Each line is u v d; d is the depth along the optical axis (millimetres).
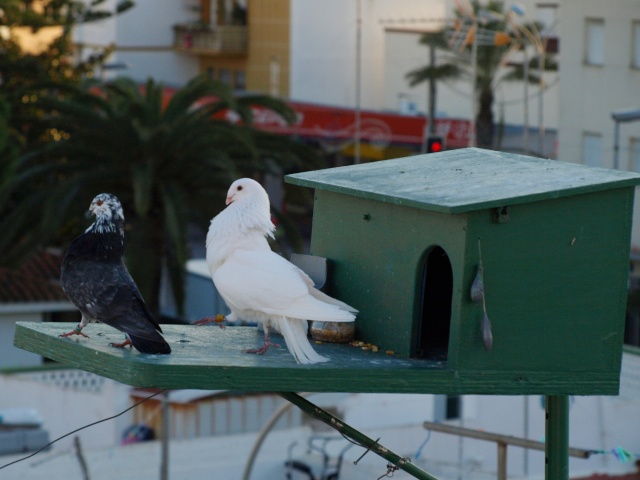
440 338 7203
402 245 6414
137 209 21734
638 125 30281
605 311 6164
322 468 16016
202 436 16891
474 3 34875
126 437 17094
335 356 6137
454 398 17031
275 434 16391
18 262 22922
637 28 29797
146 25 53562
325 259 7062
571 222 6047
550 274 6039
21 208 23281
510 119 37375
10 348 26219
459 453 14906
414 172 6957
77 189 22859
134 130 23094
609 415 13422
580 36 31328
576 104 31672
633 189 6137
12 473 15039
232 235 6301
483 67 35031
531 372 6059
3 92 33312
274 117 41125
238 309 6109
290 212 46375
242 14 51344
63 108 22922
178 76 54438
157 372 5375
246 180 6473
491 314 5953
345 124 41750
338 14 46625
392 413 17000
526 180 6258
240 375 5504
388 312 6512
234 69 51906
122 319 5910
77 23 36469
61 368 18953
